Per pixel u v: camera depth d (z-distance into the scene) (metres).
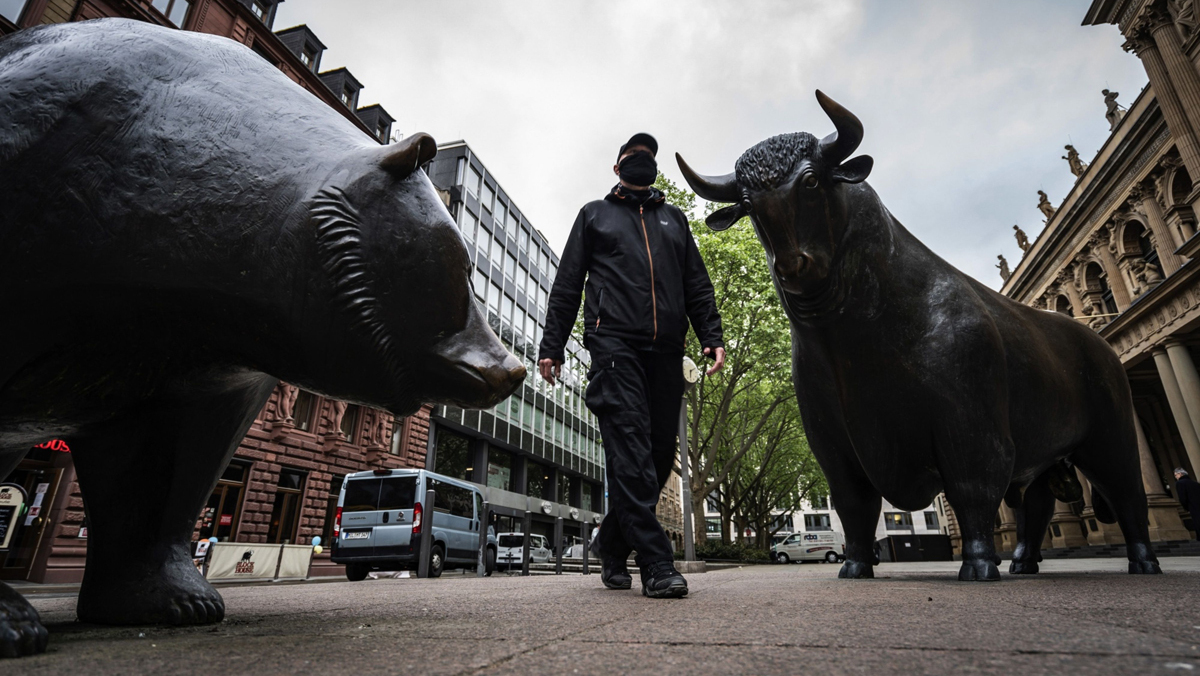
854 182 2.94
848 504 3.79
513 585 4.05
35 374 1.51
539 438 36.16
